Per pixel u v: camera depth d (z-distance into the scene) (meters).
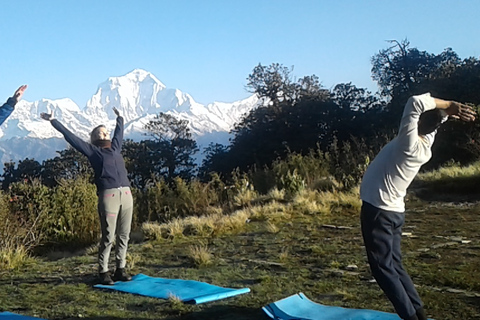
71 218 10.17
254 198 12.86
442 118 3.54
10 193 10.12
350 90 52.84
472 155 18.66
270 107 53.31
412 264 5.56
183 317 4.21
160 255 6.93
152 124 64.25
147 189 14.65
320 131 51.78
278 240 7.47
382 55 54.31
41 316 4.37
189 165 62.06
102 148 5.48
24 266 6.78
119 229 5.52
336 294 4.67
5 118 4.78
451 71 40.88
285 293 4.76
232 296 4.72
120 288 5.18
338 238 7.36
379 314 4.00
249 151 51.88
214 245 7.44
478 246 6.32
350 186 12.32
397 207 3.50
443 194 11.66
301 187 12.50
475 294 4.47
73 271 6.16
